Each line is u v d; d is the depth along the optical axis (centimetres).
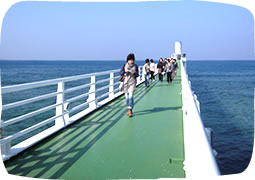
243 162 990
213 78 6412
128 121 638
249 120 1652
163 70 1861
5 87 358
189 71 10944
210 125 1538
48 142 470
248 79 6050
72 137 501
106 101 922
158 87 1480
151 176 324
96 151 420
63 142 470
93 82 795
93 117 688
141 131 542
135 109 808
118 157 392
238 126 1492
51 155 403
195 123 188
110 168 351
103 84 4016
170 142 464
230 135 1319
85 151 421
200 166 130
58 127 549
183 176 321
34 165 365
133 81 694
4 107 365
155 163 367
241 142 1203
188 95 334
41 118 1584
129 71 686
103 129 561
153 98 1048
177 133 523
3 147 379
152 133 526
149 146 443
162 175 325
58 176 329
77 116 661
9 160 383
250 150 1102
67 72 8938
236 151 1098
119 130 552
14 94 2773
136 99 1029
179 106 847
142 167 353
